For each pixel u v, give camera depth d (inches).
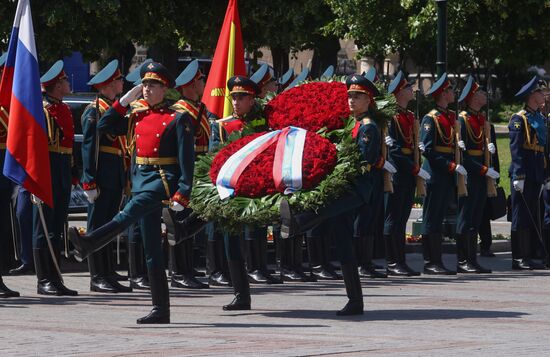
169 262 928.3
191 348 557.6
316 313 725.3
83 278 965.2
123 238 1035.9
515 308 756.6
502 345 574.2
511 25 1454.2
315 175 672.4
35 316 713.6
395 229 1007.0
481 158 1040.2
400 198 1003.3
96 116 856.3
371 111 709.3
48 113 868.0
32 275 975.0
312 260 979.3
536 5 1443.2
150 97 666.2
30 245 953.5
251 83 734.5
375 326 657.0
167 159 663.1
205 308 758.5
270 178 679.7
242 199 684.1
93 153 858.8
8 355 538.0
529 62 1488.7
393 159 999.6
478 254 1230.3
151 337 601.3
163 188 660.1
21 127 799.1
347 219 709.3
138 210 658.8
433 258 1022.4
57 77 872.9
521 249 1081.4
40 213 814.5
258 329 641.0
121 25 1571.1
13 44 827.4
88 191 860.6
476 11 1428.4
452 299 813.2
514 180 1064.2
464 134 1032.2
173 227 652.7
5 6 1520.7
